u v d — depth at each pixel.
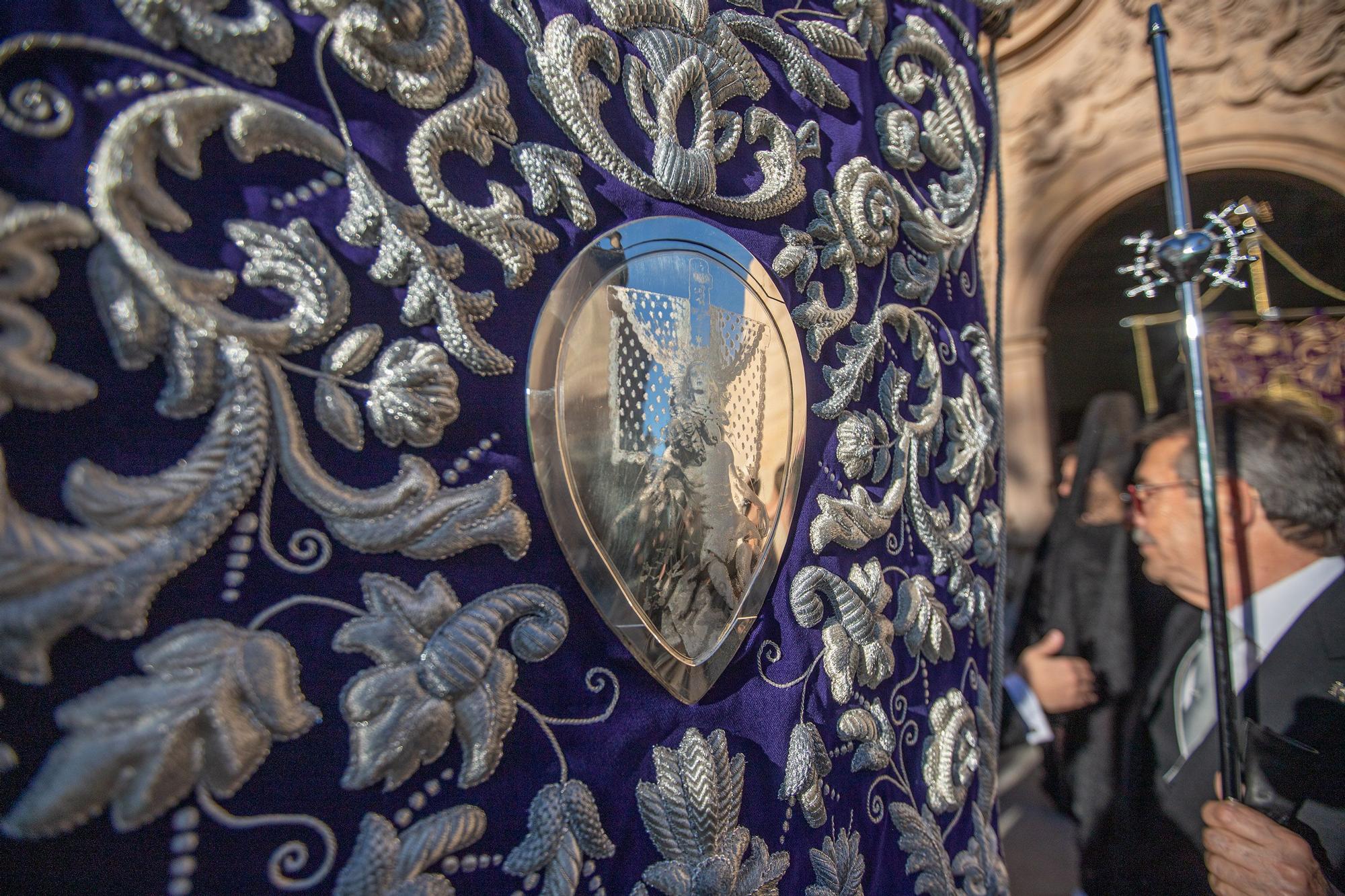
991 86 1.12
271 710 0.46
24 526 0.40
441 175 0.58
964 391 0.98
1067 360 2.28
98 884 0.41
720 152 0.75
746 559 0.71
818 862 0.72
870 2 0.91
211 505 0.45
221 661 0.45
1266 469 1.24
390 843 0.50
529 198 0.62
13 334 0.40
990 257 2.38
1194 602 1.32
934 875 0.81
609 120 0.68
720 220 0.75
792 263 0.78
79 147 0.43
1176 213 1.11
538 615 0.58
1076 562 1.51
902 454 0.87
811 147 0.83
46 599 0.39
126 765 0.41
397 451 0.53
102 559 0.41
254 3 0.49
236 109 0.48
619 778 0.61
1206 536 1.09
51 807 0.39
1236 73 1.93
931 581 0.90
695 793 0.63
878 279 0.89
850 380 0.82
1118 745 1.38
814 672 0.76
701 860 0.63
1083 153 2.24
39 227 0.41
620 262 0.66
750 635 0.72
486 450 0.57
